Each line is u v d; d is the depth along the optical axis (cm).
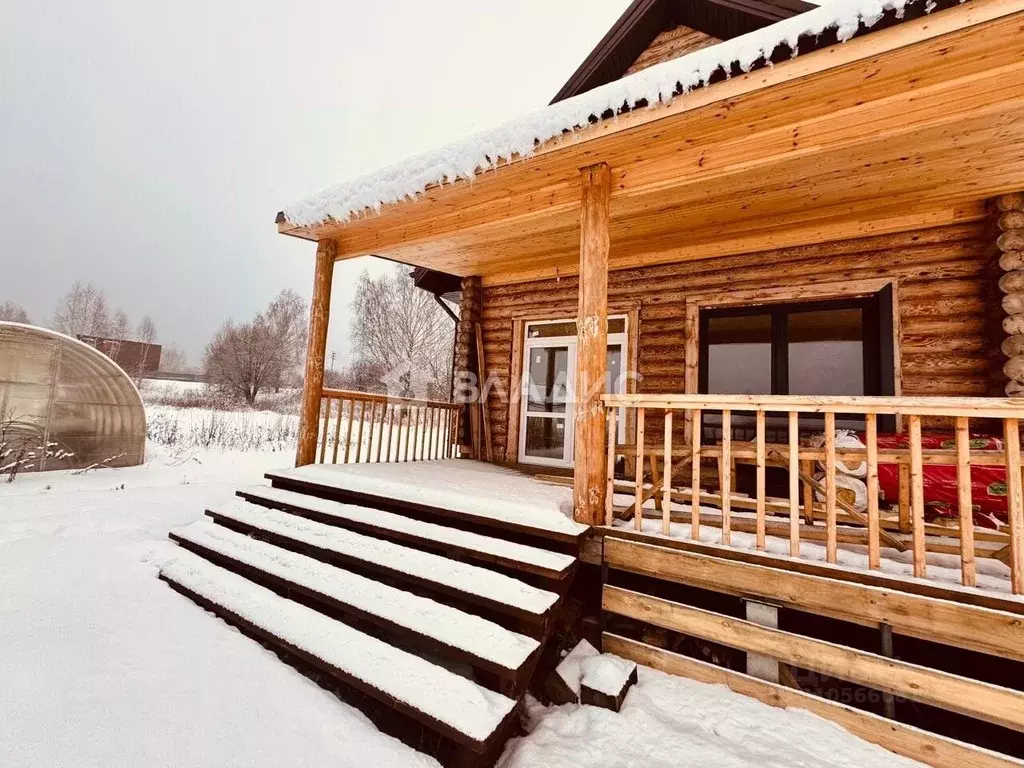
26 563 361
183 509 550
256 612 282
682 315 512
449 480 431
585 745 206
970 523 210
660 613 264
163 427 1320
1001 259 354
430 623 248
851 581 228
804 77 238
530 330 652
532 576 276
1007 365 345
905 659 255
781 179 345
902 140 288
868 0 211
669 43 555
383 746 198
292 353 3048
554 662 269
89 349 770
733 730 213
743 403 260
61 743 184
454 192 378
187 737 193
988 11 196
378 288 2603
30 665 232
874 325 427
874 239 424
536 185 362
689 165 303
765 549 254
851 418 432
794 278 455
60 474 729
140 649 254
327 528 357
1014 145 294
